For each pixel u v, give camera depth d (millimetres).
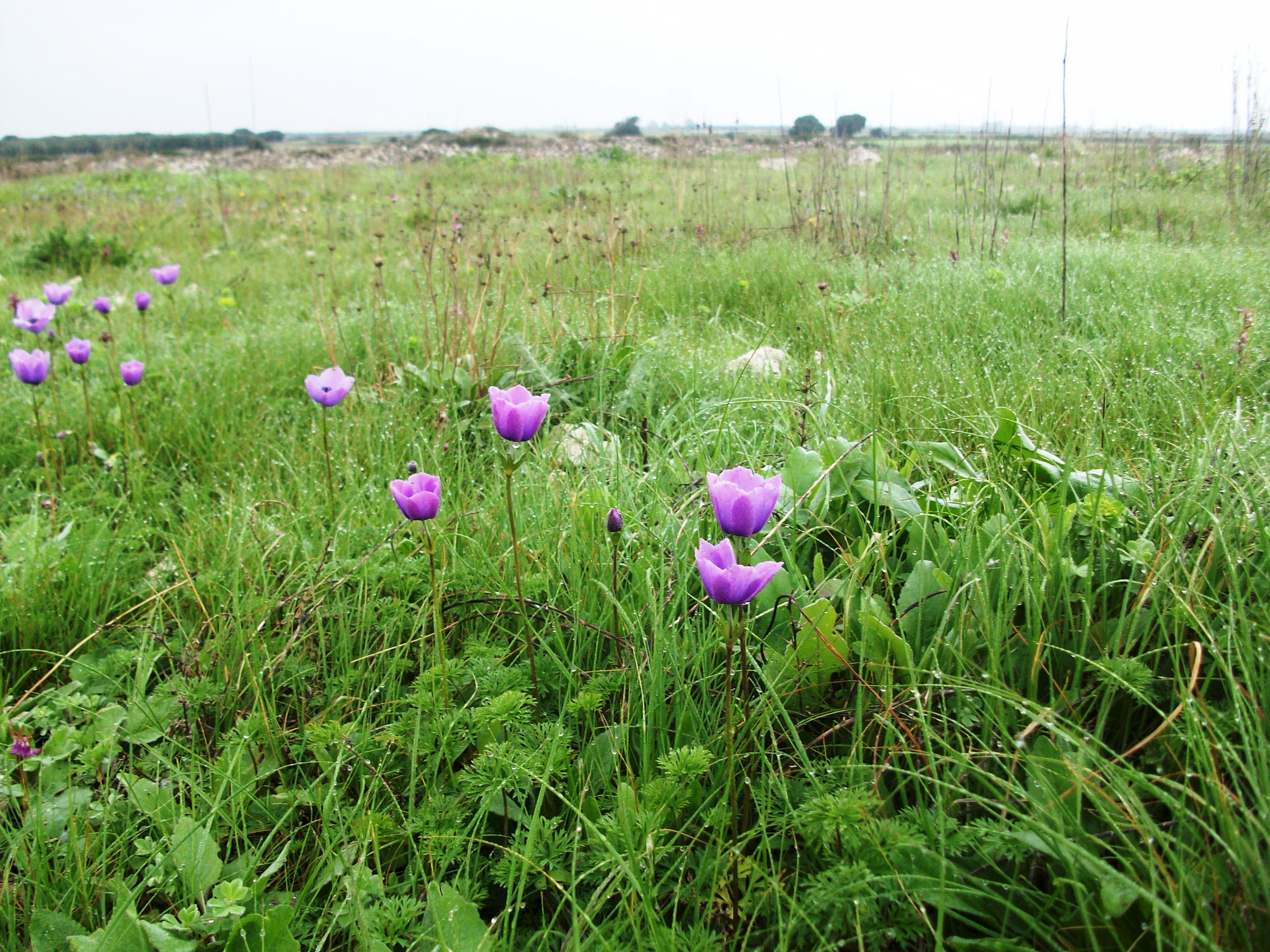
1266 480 1774
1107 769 1253
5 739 1783
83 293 6559
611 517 1783
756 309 5039
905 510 2055
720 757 1561
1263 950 1062
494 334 4039
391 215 10766
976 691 1529
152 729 1837
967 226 6883
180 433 3426
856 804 1256
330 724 1637
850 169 11484
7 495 2996
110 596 2332
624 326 4121
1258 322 3578
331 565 2238
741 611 1225
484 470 2965
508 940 1274
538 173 14086
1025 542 1716
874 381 3244
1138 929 1134
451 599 2135
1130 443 2527
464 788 1589
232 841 1584
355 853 1472
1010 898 1213
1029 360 3463
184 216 11391
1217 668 1488
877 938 1189
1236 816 1195
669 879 1391
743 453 2602
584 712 1723
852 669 1586
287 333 4711
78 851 1438
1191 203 8047
